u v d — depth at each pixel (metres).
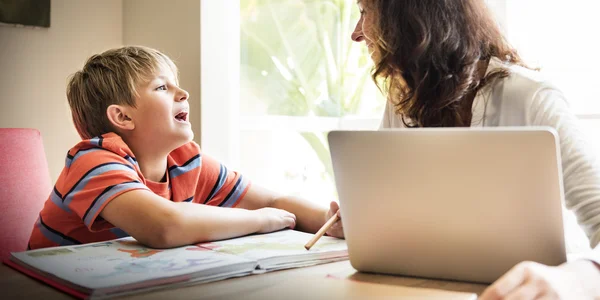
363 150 0.70
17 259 0.83
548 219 0.62
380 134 0.68
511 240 0.65
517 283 0.56
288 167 2.26
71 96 1.34
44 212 1.21
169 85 1.29
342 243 0.95
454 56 0.97
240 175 1.47
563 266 0.60
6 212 1.35
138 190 1.00
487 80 0.96
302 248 0.89
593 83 1.73
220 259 0.79
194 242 0.94
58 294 0.67
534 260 0.65
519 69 0.95
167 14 1.82
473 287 0.68
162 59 1.33
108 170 1.06
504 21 1.84
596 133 1.72
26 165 1.42
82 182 1.06
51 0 1.84
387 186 0.70
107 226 1.07
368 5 1.06
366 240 0.74
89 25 1.94
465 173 0.65
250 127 2.02
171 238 0.91
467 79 0.96
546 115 0.85
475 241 0.67
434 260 0.71
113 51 1.34
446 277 0.71
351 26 2.39
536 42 1.83
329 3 2.36
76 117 1.34
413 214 0.70
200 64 1.72
